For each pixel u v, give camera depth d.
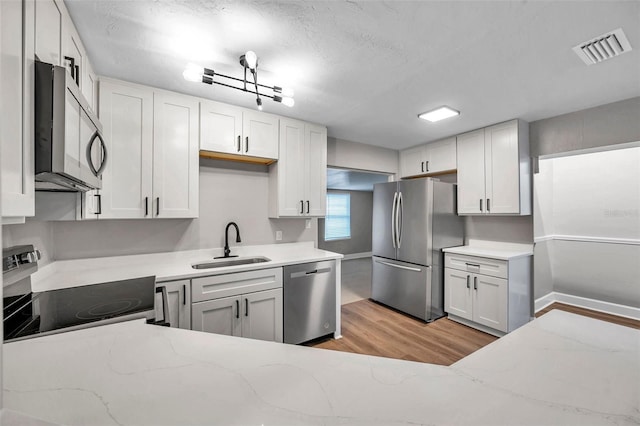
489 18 1.37
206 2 1.27
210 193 2.65
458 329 2.91
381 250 3.66
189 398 0.53
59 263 1.97
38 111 0.85
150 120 2.08
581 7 1.29
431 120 2.86
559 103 2.42
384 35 1.51
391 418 0.47
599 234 3.29
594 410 0.50
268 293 2.25
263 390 0.56
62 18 1.21
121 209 1.96
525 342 0.77
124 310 1.19
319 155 2.97
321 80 2.02
